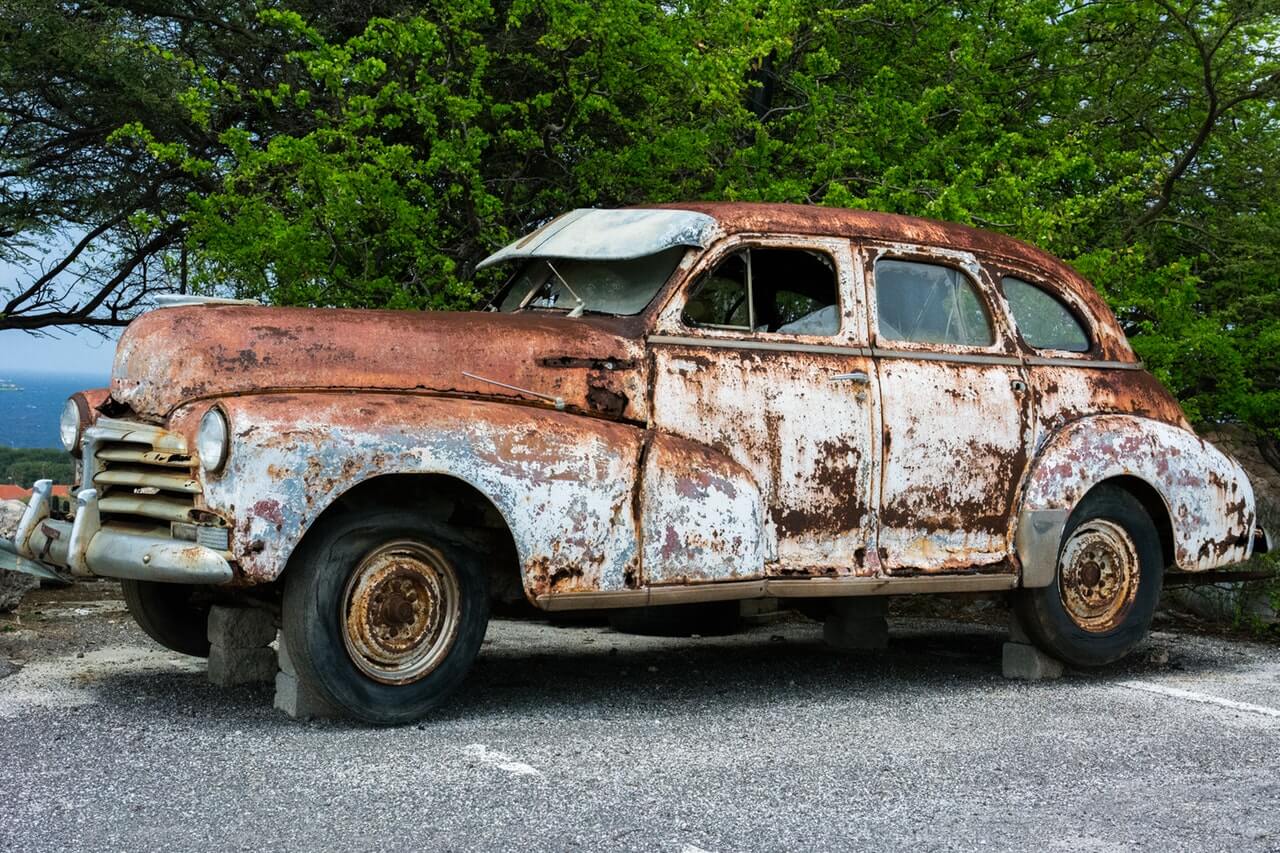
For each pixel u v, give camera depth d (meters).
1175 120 10.70
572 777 4.48
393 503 5.34
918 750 5.03
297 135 10.55
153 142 8.17
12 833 3.75
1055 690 6.35
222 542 4.80
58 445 5.77
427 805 4.12
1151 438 6.78
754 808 4.20
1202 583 7.29
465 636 5.28
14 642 6.89
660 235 5.88
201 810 4.01
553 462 5.28
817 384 5.97
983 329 6.56
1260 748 5.18
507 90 9.97
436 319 5.50
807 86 9.90
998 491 6.39
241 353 5.21
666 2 9.45
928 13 11.05
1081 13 10.80
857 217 6.40
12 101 10.34
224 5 10.55
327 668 4.98
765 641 7.80
